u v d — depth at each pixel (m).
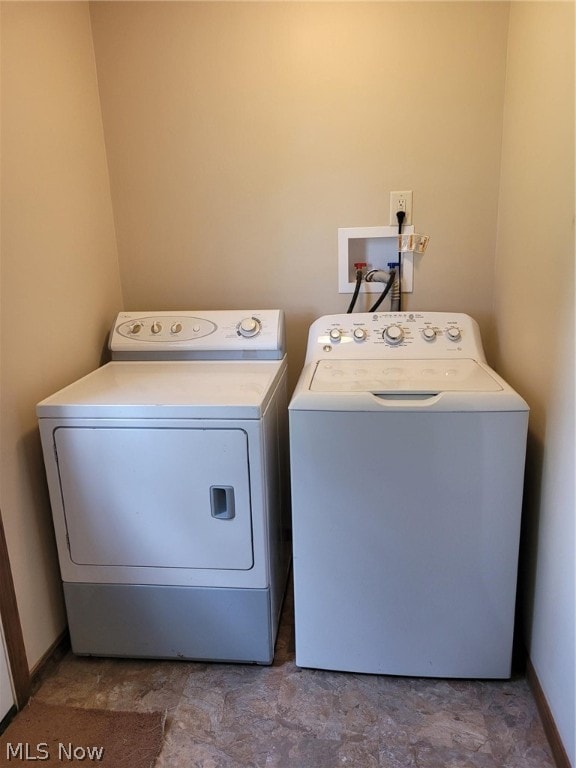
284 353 1.92
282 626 1.74
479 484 1.35
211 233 1.98
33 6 1.50
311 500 1.41
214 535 1.46
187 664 1.60
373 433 1.34
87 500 1.47
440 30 1.74
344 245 1.94
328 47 1.78
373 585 1.45
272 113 1.85
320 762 1.28
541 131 1.41
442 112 1.80
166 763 1.28
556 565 1.28
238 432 1.37
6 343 1.40
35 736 1.35
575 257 1.16
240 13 1.78
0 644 1.36
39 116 1.53
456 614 1.45
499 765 1.26
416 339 1.72
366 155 1.86
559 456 1.26
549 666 1.32
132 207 1.98
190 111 1.88
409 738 1.34
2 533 1.36
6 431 1.40
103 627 1.58
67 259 1.69
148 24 1.81
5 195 1.39
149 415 1.39
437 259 1.93
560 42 1.27
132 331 1.89
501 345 1.82
